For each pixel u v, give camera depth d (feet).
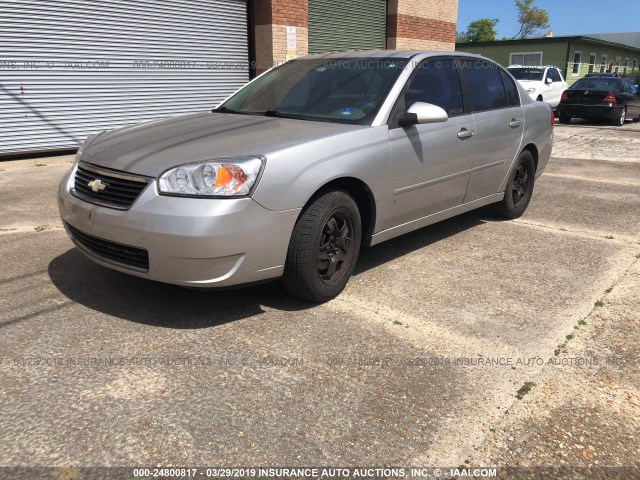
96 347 10.14
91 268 13.85
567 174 28.50
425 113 12.94
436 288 13.23
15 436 7.77
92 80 31.78
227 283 10.48
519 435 8.09
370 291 12.98
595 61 114.73
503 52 107.76
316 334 10.83
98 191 11.03
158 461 7.39
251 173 10.28
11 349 9.99
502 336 10.91
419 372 9.59
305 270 11.37
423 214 14.70
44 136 30.78
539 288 13.29
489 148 16.53
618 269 14.57
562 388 9.23
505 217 19.35
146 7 33.01
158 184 10.21
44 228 17.33
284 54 39.17
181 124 13.33
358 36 46.91
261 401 8.71
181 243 9.93
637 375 9.66
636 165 31.24
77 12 30.30
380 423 8.27
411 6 50.34
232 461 7.44
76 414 8.26
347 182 12.22
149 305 11.86
